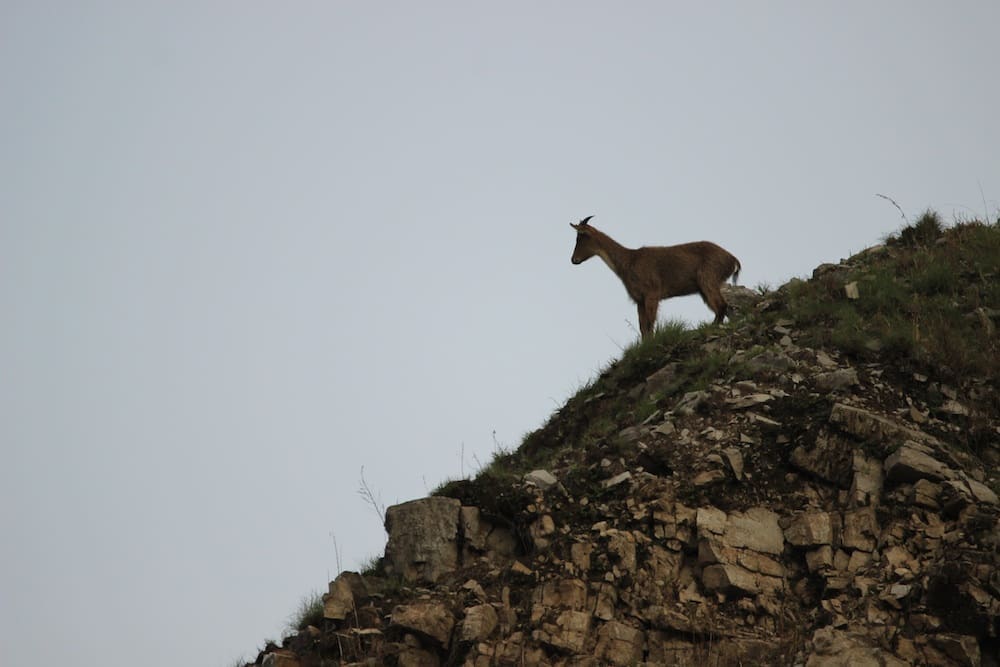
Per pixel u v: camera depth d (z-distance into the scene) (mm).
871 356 55125
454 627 42812
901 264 65812
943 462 46375
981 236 67125
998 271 62375
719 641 41219
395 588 46156
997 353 54906
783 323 60656
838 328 58125
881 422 47625
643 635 41844
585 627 41625
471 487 49281
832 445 47500
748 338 60719
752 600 42875
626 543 44344
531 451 60750
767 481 47469
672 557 44562
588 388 63531
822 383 52469
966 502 43531
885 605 40094
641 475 48906
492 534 47719
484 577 45375
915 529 43344
